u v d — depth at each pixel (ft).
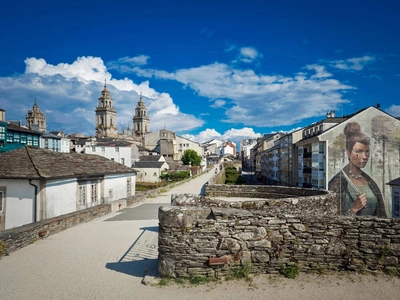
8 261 27.89
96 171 65.31
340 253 21.98
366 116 111.04
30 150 56.03
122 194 80.07
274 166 194.18
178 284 21.07
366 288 19.84
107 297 20.04
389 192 108.78
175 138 361.92
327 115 143.23
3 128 132.77
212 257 21.59
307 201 35.55
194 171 225.35
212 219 21.95
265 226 22.15
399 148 109.70
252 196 59.16
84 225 45.39
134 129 469.57
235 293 19.66
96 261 27.78
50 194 48.52
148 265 26.32
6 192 47.21
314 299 18.76
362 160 110.32
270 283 20.71
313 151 118.73
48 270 25.41
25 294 20.80
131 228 43.06
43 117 356.18
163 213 22.15
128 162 188.24
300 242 22.09
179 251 21.83
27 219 46.42
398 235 21.90
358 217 22.45
